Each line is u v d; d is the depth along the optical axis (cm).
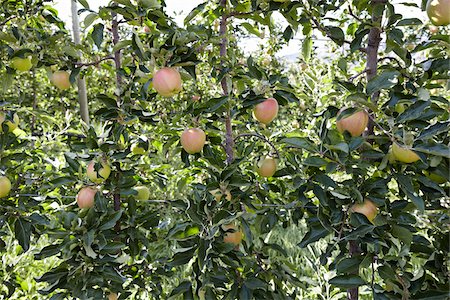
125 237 212
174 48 168
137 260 244
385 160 158
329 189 172
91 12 203
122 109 192
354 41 176
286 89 190
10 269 263
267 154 204
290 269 200
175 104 272
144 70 197
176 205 183
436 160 149
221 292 194
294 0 194
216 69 199
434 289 152
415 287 152
